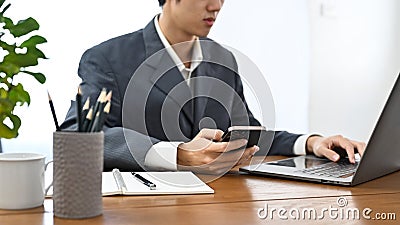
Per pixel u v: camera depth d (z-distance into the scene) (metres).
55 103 2.42
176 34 1.53
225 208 0.87
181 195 0.96
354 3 3.01
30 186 0.84
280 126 2.91
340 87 3.03
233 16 2.75
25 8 2.37
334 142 1.44
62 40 2.43
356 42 3.03
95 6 2.48
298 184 1.10
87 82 1.50
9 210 0.83
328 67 3.00
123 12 2.52
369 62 3.05
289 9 2.87
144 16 2.55
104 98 0.80
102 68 1.52
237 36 2.76
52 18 2.41
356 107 3.07
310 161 1.36
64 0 2.42
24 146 2.37
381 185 1.11
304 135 1.54
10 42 1.05
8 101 0.84
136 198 0.93
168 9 1.51
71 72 2.44
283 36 2.87
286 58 2.89
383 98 3.03
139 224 0.76
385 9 3.00
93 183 0.79
